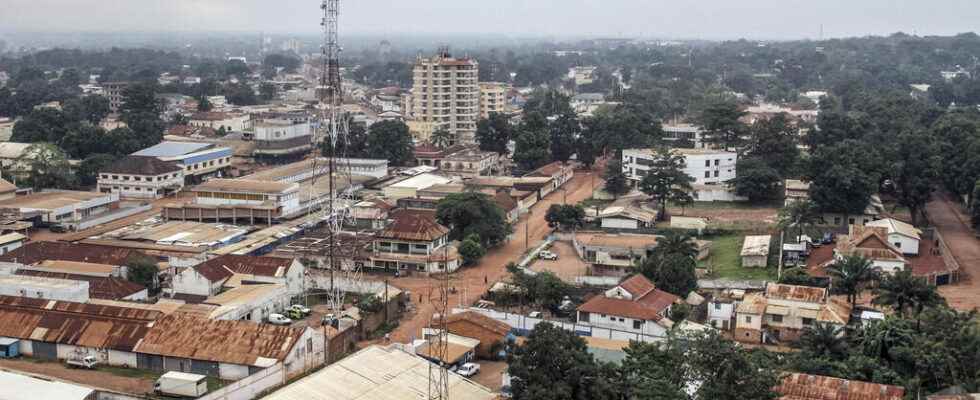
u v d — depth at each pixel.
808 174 153.38
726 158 180.25
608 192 182.88
